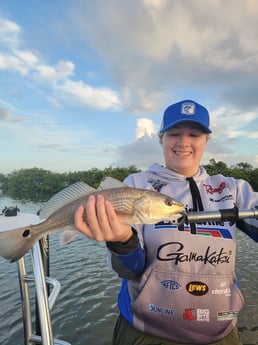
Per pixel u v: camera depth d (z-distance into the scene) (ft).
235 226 2.85
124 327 2.75
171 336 2.60
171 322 2.59
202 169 3.22
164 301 2.60
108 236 2.16
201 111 3.04
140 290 2.65
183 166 3.06
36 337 3.29
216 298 2.61
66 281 12.55
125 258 2.36
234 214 2.46
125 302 2.82
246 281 12.39
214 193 3.05
